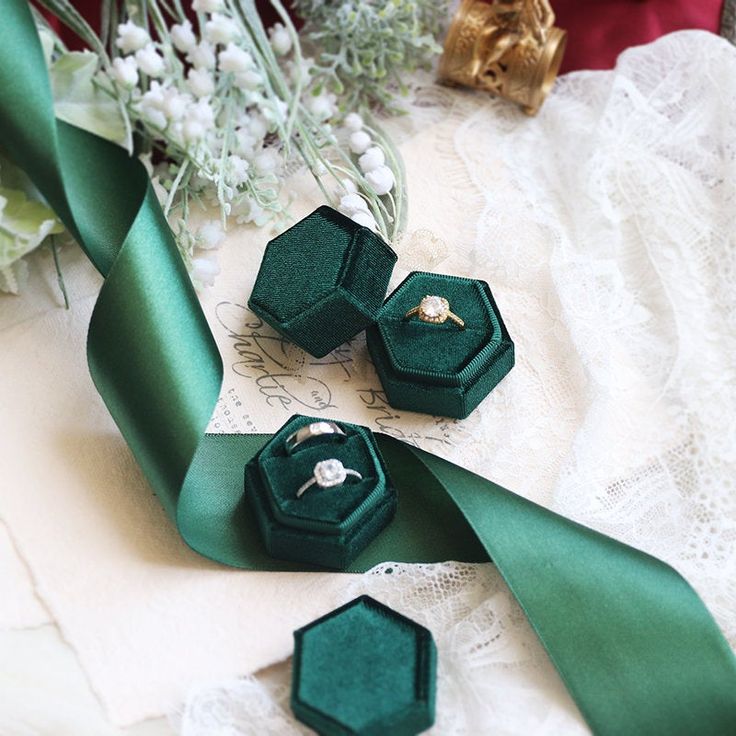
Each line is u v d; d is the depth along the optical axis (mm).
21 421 491
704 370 507
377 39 560
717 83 569
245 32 526
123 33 499
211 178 507
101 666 449
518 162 573
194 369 475
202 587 464
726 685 449
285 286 505
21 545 467
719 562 474
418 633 442
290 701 436
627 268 542
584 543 467
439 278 515
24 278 512
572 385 514
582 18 606
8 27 473
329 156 566
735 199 543
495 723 440
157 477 464
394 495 469
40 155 473
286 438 468
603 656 450
